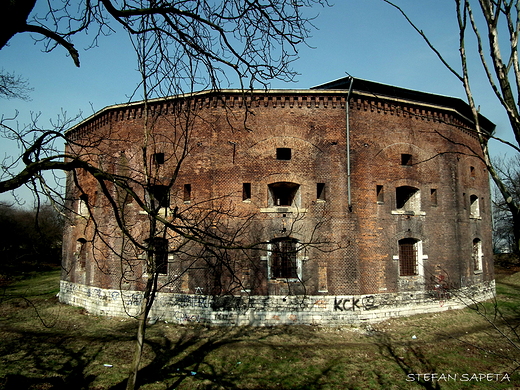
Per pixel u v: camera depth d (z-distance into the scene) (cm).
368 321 1716
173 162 1859
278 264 1748
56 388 1054
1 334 1596
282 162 1803
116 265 1922
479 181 2409
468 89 445
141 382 1106
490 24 420
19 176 538
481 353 1347
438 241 1969
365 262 1766
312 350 1381
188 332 1595
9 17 513
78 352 1358
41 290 2730
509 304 2156
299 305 1694
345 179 1792
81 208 2233
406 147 1955
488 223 2484
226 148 1822
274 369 1207
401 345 1434
